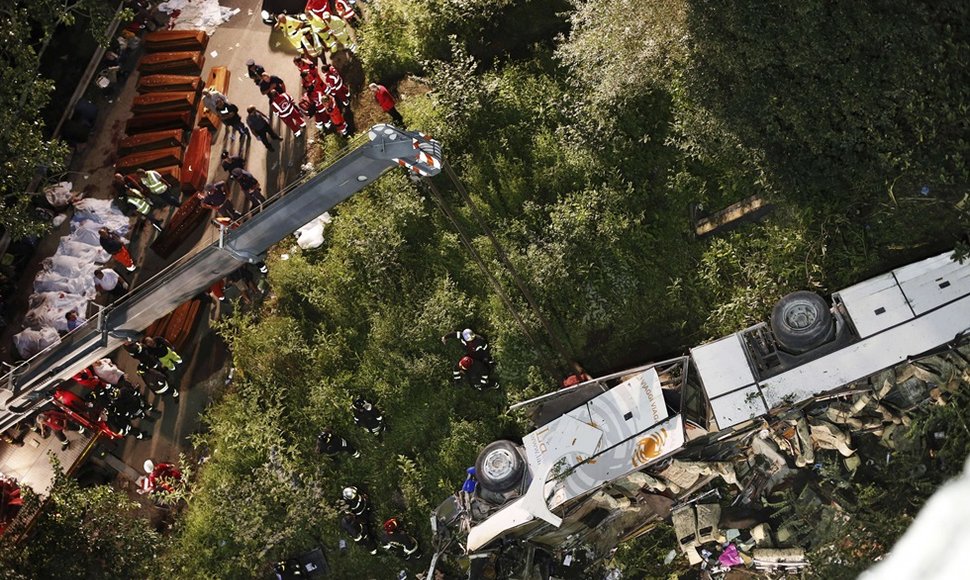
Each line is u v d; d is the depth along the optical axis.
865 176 20.45
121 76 30.06
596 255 23.94
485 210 25.16
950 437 19.70
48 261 27.34
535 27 26.27
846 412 20.44
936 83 18.91
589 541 22.41
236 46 29.64
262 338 25.27
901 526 19.50
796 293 20.25
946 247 20.94
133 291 24.17
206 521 24.20
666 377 21.47
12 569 22.95
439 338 24.45
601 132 24.69
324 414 24.59
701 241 23.62
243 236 22.84
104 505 23.80
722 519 21.48
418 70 27.30
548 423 21.52
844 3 18.83
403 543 23.08
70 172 28.98
